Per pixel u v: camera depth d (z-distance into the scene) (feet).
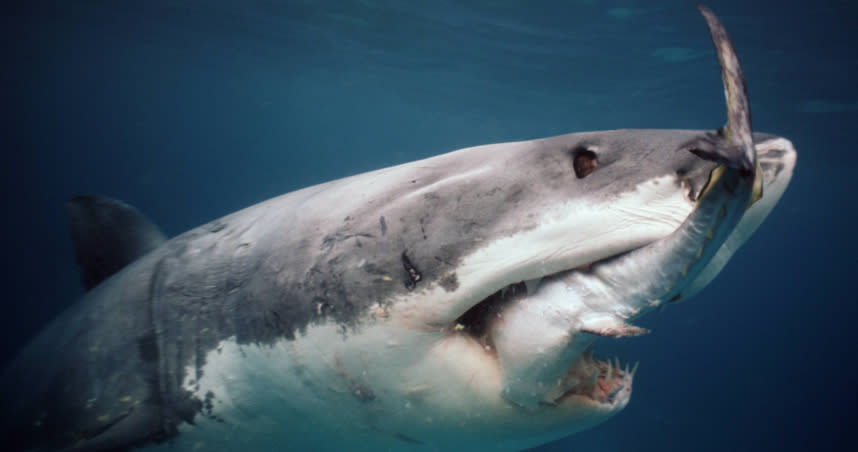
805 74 59.11
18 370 8.16
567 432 5.27
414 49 81.25
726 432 89.71
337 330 5.41
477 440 5.49
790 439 96.53
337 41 85.97
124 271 7.75
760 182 3.43
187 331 6.52
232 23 85.87
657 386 100.94
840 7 41.93
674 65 65.62
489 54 75.77
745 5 44.09
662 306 5.13
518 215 4.80
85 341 7.17
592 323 4.27
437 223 5.05
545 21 57.62
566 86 87.15
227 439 6.50
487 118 140.67
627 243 4.44
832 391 147.13
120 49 141.38
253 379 6.11
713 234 3.74
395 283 5.09
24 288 92.68
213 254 6.75
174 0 77.41
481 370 4.97
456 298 4.85
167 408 6.51
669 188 4.48
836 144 88.28
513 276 4.68
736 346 196.54
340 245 5.49
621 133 4.97
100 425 6.64
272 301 5.88
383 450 6.01
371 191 5.69
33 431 7.23
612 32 57.72
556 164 4.94
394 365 5.23
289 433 6.24
